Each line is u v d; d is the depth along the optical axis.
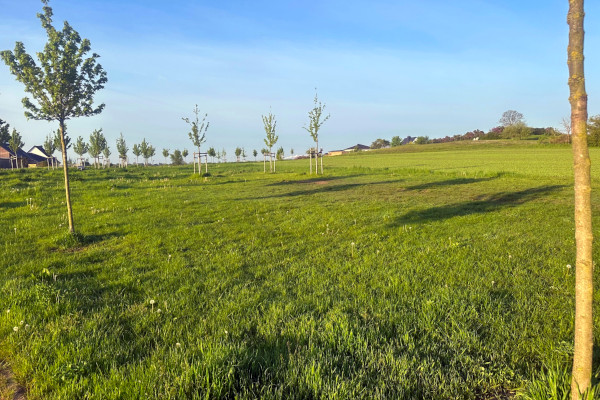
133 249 7.93
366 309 4.64
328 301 4.88
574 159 2.40
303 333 3.94
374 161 56.22
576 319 2.48
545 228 9.29
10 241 8.62
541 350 3.62
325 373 3.26
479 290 5.15
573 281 5.49
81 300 4.99
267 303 4.93
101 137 52.72
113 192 18.67
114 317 4.48
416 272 6.11
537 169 30.33
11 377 3.31
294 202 15.05
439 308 4.59
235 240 8.73
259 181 25.53
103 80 9.13
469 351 3.68
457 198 15.52
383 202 14.73
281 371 3.27
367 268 6.35
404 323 4.18
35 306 4.67
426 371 3.32
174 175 33.38
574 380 2.49
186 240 8.70
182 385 2.97
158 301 5.02
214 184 23.69
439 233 9.06
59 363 3.38
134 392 2.91
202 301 5.02
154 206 14.03
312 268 6.43
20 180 23.22
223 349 3.43
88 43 8.74
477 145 97.62
